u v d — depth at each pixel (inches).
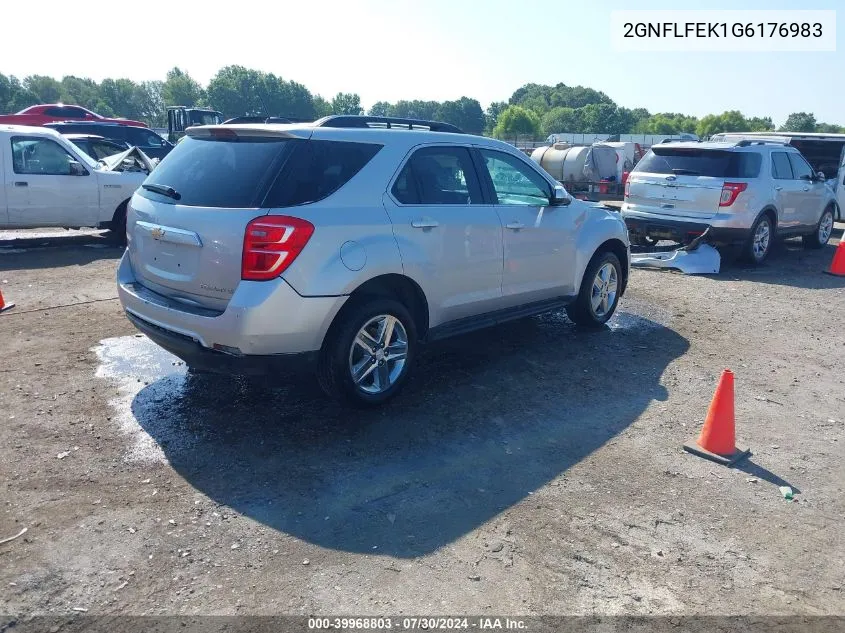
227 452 167.9
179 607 115.4
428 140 201.6
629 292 354.0
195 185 174.4
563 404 204.7
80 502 145.0
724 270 424.2
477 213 209.2
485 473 162.4
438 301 200.5
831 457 178.2
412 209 189.5
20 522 137.4
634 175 440.5
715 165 413.4
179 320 167.6
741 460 174.4
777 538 140.9
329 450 170.4
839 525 146.5
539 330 280.5
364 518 142.2
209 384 210.1
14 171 407.5
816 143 624.4
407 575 125.1
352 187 176.7
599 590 123.0
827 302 344.8
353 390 182.1
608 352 254.7
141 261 186.5
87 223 435.5
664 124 5310.0
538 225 232.1
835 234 622.5
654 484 160.6
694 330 288.5
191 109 1172.5
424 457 168.9
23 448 167.0
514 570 127.5
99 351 238.2
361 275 173.0
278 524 139.3
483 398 206.4
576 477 162.2
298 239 160.6
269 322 159.2
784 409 209.3
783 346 271.1
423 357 241.4
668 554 134.2
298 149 170.6
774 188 429.4
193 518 140.4
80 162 429.1
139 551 129.6
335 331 175.6
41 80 5349.4
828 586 126.6
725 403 173.5
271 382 175.6
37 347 240.8
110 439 173.0
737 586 125.6
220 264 161.8
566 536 138.6
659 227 423.8
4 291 319.9
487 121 6186.0
